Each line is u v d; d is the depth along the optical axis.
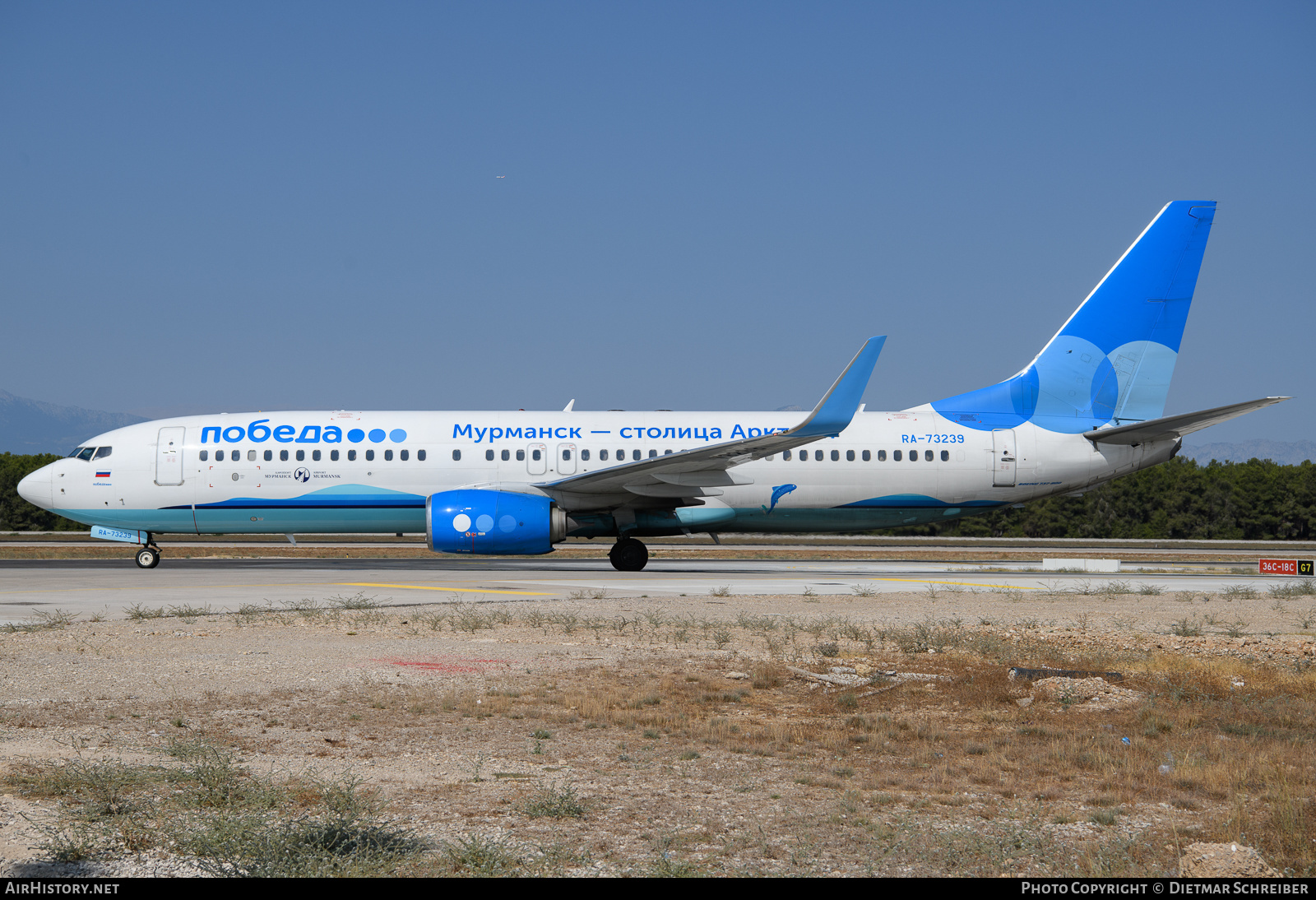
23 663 12.05
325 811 6.56
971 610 19.61
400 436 29.84
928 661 13.28
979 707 10.75
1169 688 11.50
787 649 14.08
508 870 5.54
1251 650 14.52
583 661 12.87
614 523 29.41
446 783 7.39
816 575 29.53
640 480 28.00
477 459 29.67
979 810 7.00
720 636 14.90
